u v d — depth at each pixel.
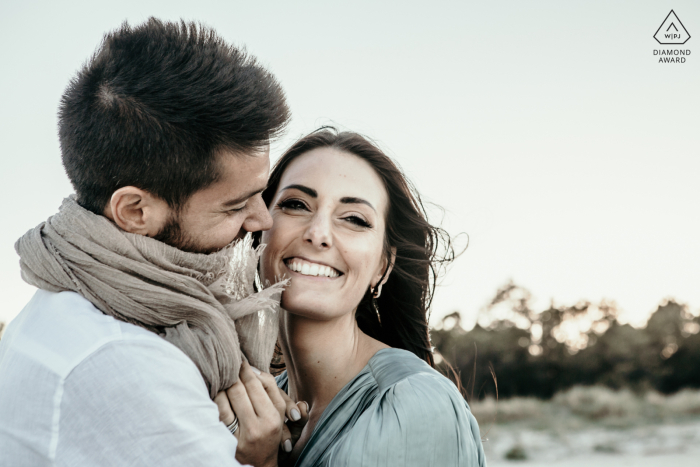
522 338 31.25
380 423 1.91
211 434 1.58
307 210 2.24
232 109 1.72
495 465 16.84
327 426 2.12
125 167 1.70
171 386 1.56
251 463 1.80
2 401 1.61
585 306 31.61
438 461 1.89
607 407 23.80
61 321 1.66
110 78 1.73
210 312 1.76
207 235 1.84
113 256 1.71
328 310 2.17
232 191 1.79
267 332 2.04
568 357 30.14
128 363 1.55
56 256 1.73
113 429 1.49
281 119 1.84
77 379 1.53
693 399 24.41
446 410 1.95
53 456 1.50
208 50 1.75
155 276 1.73
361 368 2.32
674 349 29.61
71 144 1.75
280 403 1.91
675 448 17.47
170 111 1.68
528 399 27.38
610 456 16.95
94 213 1.78
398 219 2.55
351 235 2.23
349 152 2.37
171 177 1.71
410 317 2.79
